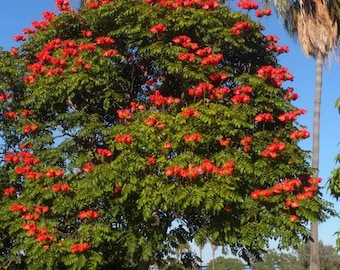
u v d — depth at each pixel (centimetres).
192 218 1032
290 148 962
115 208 891
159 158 876
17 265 1111
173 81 1120
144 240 914
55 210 905
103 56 994
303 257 4812
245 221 909
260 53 1137
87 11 1099
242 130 951
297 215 912
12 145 1123
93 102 1023
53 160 980
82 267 862
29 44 1167
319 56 1811
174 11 1022
